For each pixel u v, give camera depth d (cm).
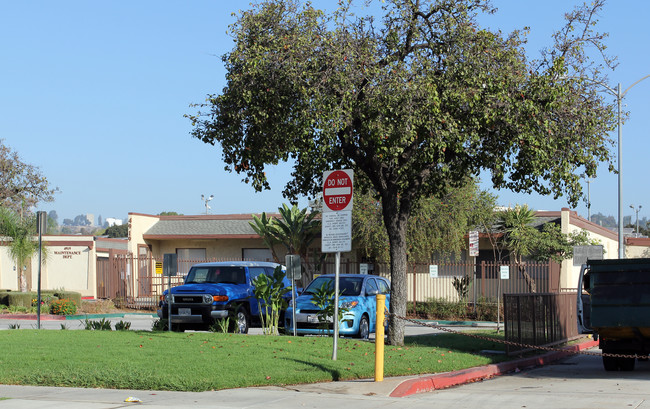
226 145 1553
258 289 1794
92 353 1319
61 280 3941
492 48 1527
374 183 1630
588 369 1574
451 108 1490
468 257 3506
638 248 4072
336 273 1323
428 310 3161
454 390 1196
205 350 1372
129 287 3719
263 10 1502
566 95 1570
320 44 1462
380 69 1452
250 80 1473
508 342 1483
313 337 1678
